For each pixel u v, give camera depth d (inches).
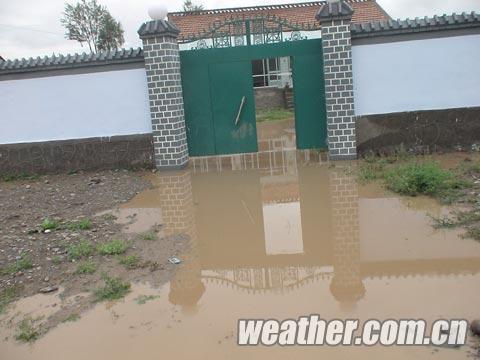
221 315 164.4
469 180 285.4
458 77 366.6
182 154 397.1
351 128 371.2
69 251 224.8
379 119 377.4
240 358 139.7
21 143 414.6
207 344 147.8
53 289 190.9
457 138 374.3
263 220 260.4
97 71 398.0
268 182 334.3
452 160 345.1
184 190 331.0
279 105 885.8
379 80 372.5
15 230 264.4
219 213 277.6
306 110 398.9
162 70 378.3
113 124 404.8
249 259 211.9
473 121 371.2
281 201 290.4
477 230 211.5
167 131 387.5
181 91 401.1
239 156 429.4
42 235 253.1
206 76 403.5
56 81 403.2
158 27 371.2
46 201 325.4
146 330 158.4
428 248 202.1
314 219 253.6
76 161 413.1
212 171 380.5
